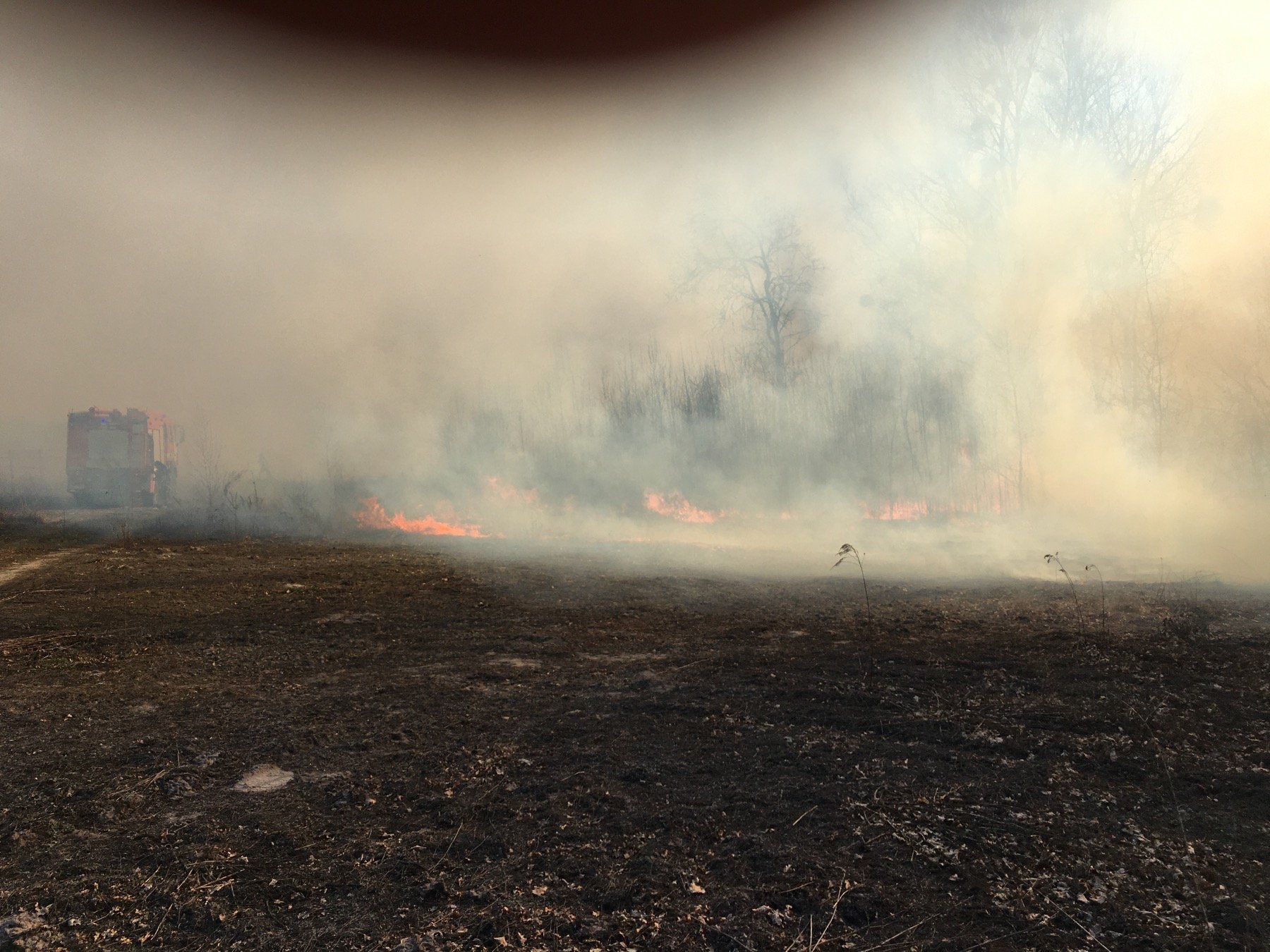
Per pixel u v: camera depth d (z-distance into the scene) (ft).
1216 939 11.64
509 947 11.86
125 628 34.27
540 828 15.56
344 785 17.70
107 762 19.21
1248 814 15.42
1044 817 15.51
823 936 11.98
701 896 13.12
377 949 11.86
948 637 30.32
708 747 19.58
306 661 28.89
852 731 20.45
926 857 14.15
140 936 12.32
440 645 31.37
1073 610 34.27
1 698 24.25
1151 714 20.75
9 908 13.05
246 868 14.21
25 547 65.57
